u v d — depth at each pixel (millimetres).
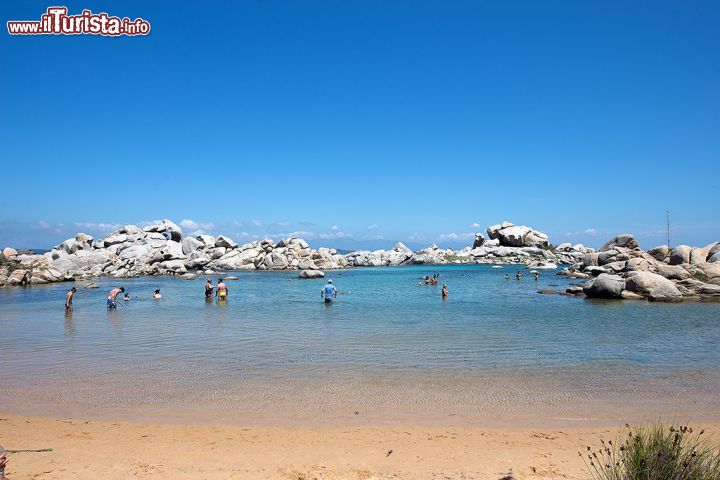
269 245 102750
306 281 63281
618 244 65750
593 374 14070
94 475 7641
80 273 70250
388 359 16078
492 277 70250
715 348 17891
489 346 18328
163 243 97375
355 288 51469
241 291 47312
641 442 6828
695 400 11734
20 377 13789
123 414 10766
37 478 7500
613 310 29906
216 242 103000
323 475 7633
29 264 63688
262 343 19000
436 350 17547
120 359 16094
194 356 16594
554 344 18719
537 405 11359
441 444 9070
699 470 6285
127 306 34062
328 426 10023
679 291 34938
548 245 135625
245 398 11852
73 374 14109
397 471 7855
